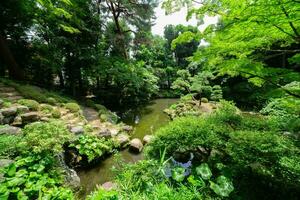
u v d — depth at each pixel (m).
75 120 6.38
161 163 3.35
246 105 12.51
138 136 7.48
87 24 10.57
